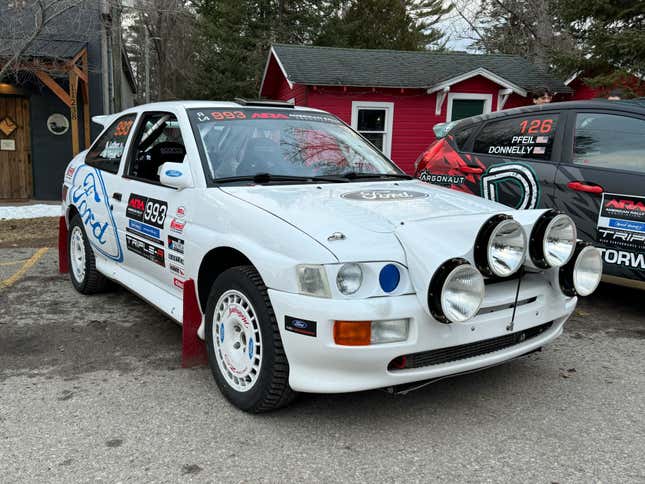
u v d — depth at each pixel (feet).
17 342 13.82
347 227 9.36
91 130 44.06
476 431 9.71
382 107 49.55
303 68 48.96
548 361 12.92
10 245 26.27
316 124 14.28
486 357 9.69
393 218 9.77
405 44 105.29
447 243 9.04
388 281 8.89
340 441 9.35
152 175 13.93
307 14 98.58
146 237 13.33
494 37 87.86
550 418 10.21
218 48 97.76
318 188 11.67
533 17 77.82
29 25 38.42
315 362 8.91
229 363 10.47
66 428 9.72
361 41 104.42
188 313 11.62
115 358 12.87
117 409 10.41
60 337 14.16
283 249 9.30
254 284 9.70
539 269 9.85
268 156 12.60
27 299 17.37
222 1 96.68
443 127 22.90
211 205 11.11
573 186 15.81
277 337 9.38
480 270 9.00
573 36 43.83
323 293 8.73
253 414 10.19
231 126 12.94
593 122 16.07
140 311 16.26
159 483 8.18
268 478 8.32
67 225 18.80
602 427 9.91
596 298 18.08
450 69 51.96
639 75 38.86
